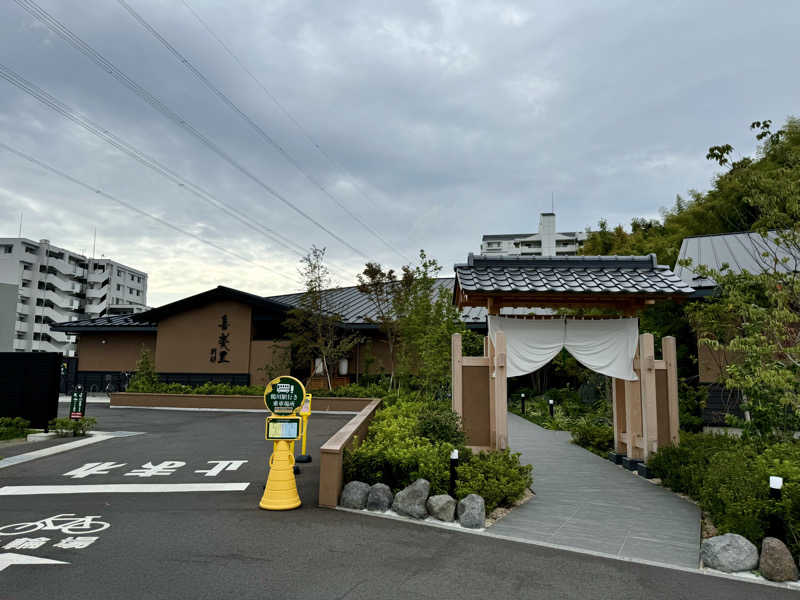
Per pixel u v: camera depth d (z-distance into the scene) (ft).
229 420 53.78
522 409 62.90
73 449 36.14
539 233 235.40
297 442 38.09
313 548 16.79
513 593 13.73
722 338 32.24
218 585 13.85
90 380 86.84
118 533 18.15
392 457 22.71
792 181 28.04
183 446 37.32
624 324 30.99
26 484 25.85
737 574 15.57
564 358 57.77
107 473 28.43
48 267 196.03
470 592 13.71
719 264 45.42
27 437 40.47
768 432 24.91
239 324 74.18
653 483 28.04
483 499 21.06
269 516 20.33
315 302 65.62
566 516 21.53
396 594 13.47
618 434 34.06
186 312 76.74
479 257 31.76
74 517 20.04
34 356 43.65
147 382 67.36
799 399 22.70
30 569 14.83
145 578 14.26
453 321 51.70
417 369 55.93
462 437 27.48
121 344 86.89
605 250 85.61
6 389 43.57
